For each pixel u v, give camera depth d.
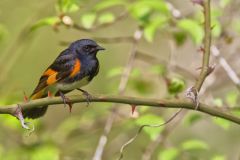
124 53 15.71
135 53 11.39
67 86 8.80
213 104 10.12
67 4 9.77
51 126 14.75
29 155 11.24
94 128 12.70
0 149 11.43
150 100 6.64
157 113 12.45
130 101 6.64
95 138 13.44
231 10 12.09
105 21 10.32
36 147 11.61
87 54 8.99
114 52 15.67
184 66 13.86
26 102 6.81
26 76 15.33
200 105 6.71
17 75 15.23
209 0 7.34
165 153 9.80
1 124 12.22
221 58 10.48
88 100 6.77
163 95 12.37
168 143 11.33
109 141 13.98
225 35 11.66
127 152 13.78
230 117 6.75
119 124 11.51
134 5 10.25
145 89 12.70
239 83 10.15
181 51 14.02
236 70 13.05
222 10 11.88
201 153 13.14
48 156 10.98
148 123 8.73
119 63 15.57
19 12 14.71
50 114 15.08
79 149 12.86
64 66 8.71
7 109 6.74
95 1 13.91
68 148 12.64
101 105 11.43
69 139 12.52
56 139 12.44
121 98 6.67
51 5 13.09
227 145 14.57
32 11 14.50
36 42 15.63
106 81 15.38
